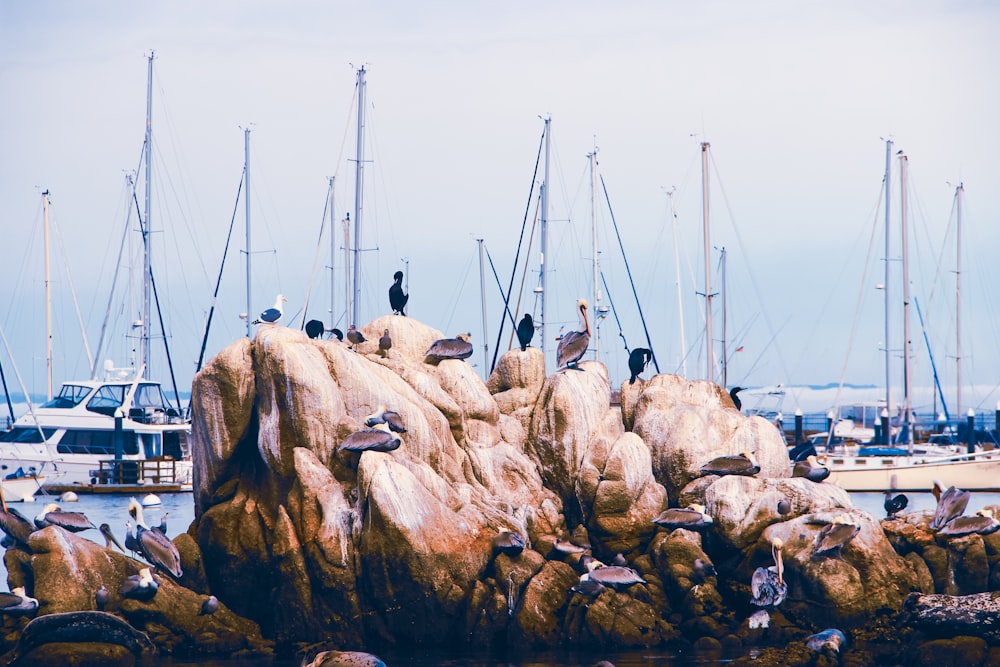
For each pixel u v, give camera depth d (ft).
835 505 205.46
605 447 216.74
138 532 199.21
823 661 176.35
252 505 201.05
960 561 205.46
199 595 196.75
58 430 401.29
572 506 215.92
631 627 190.70
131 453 399.65
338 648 188.75
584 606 191.31
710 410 221.46
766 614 193.26
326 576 190.19
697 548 201.05
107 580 194.29
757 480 208.23
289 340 204.33
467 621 190.39
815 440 508.53
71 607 189.57
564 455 216.74
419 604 189.57
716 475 211.41
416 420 204.64
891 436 479.00
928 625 182.29
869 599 191.62
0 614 187.73
